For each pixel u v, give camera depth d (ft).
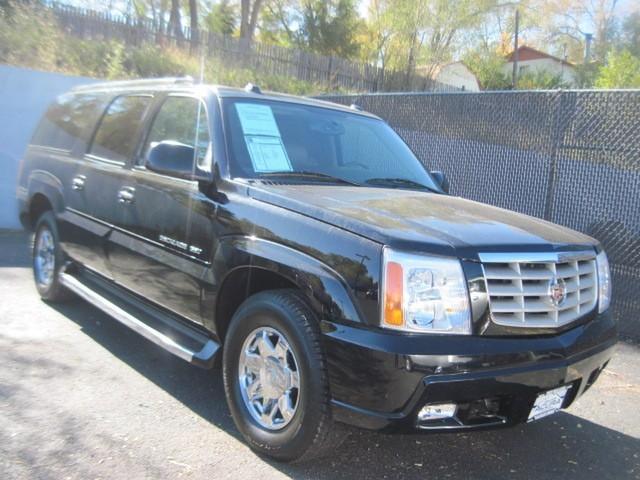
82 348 16.16
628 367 17.90
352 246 10.11
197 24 99.09
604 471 12.00
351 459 11.62
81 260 17.38
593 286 11.77
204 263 12.48
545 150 22.76
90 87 19.53
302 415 10.35
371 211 11.07
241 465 11.03
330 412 10.14
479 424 10.08
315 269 10.36
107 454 11.07
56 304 19.56
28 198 20.15
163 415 12.77
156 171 13.24
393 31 94.53
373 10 98.32
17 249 27.02
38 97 31.32
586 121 21.52
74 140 18.54
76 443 11.36
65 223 17.87
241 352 11.72
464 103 25.53
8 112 30.71
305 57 69.77
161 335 13.65
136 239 14.61
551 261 10.64
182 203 13.25
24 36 43.42
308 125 14.89
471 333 9.77
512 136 23.77
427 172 16.58
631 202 20.39
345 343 9.72
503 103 24.04
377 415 9.53
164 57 52.65
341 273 10.07
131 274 14.99
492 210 13.05
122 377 14.55
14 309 18.81
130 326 14.43
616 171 20.72
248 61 65.16
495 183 24.44
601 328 11.62
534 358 10.08
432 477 11.25
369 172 14.78
